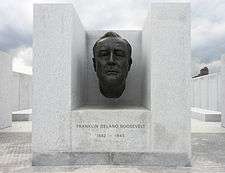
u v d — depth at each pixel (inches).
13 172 200.5
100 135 223.1
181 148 220.8
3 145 297.7
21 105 674.2
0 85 420.2
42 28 222.8
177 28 222.1
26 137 349.1
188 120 221.1
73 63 232.8
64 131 222.5
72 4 223.8
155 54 222.1
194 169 210.2
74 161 222.1
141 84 295.7
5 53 437.7
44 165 220.7
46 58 222.8
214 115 548.7
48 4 222.8
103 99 310.7
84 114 223.1
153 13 222.5
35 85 222.7
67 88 222.8
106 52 249.8
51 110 222.7
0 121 422.6
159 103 221.9
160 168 212.7
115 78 249.4
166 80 221.9
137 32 309.0
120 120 223.3
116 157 222.2
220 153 266.4
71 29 223.1
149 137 222.1
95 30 313.3
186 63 222.1
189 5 222.2
